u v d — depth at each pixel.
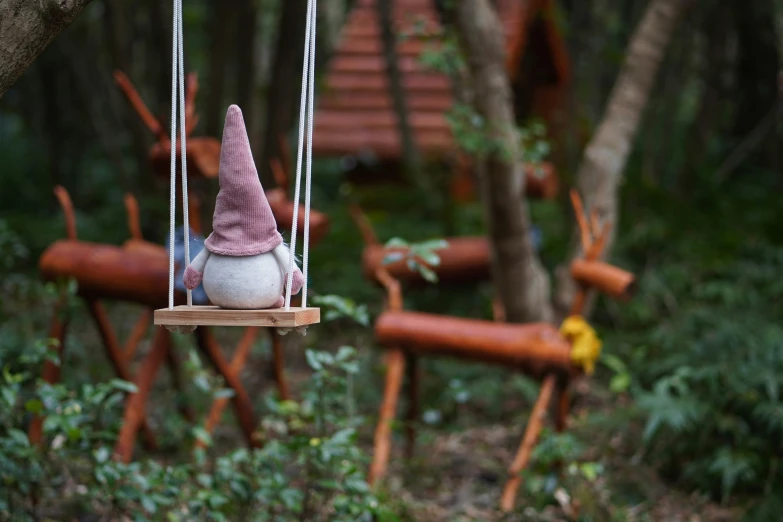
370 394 5.76
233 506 3.65
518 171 5.57
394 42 7.47
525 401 5.96
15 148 11.82
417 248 3.92
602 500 4.42
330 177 11.78
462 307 7.20
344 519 3.39
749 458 4.63
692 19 9.52
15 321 6.20
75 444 3.57
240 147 2.44
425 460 4.88
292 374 6.38
